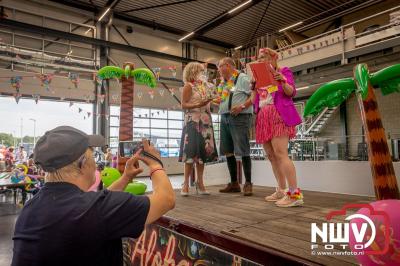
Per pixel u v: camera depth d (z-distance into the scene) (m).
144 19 10.63
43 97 9.01
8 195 6.98
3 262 3.16
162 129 12.54
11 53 8.14
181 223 1.69
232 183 2.86
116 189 1.19
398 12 6.52
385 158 1.35
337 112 11.38
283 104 2.07
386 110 10.12
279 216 1.74
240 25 11.02
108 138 10.05
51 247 0.78
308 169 3.20
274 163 2.32
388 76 1.43
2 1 8.40
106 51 10.05
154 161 1.08
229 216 1.78
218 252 1.44
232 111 2.52
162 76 11.82
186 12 9.98
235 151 2.63
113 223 0.82
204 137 2.74
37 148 0.91
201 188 2.77
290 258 1.10
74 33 9.43
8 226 4.53
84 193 0.89
